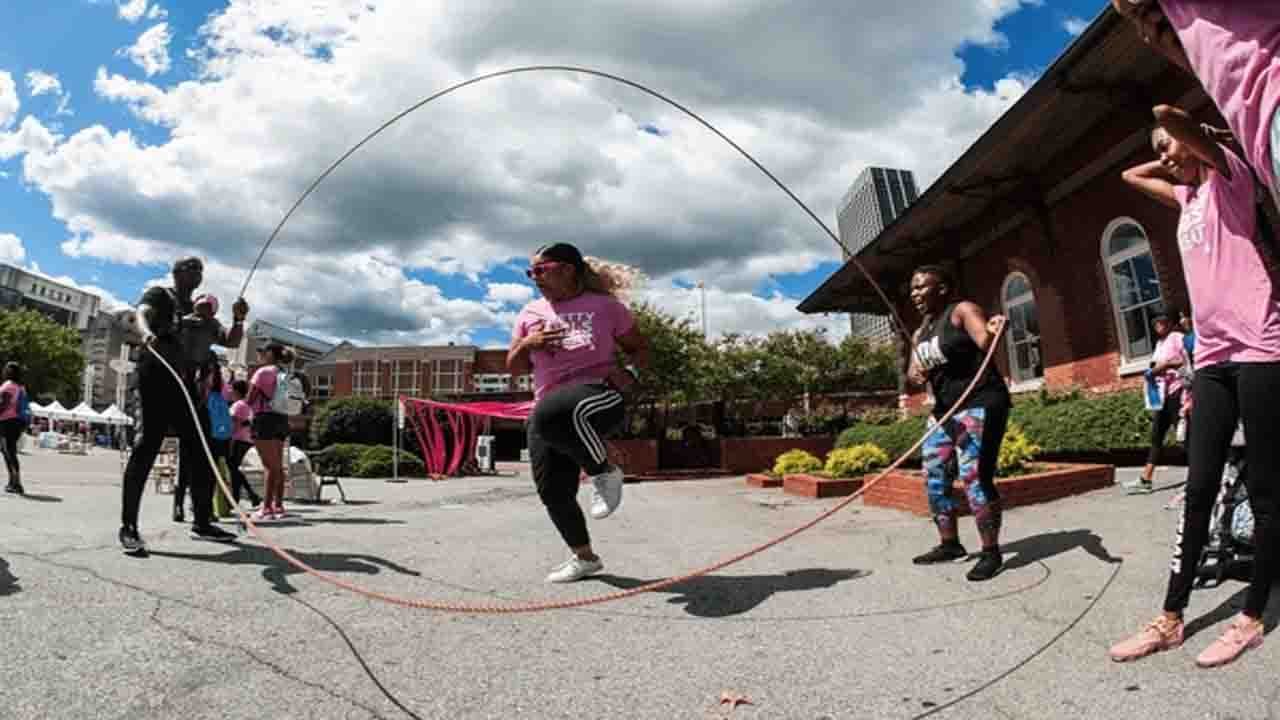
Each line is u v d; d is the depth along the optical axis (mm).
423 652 2727
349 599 3408
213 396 6582
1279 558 2463
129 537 4176
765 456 20344
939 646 2756
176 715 2131
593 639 2900
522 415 20688
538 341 3766
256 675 2453
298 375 7363
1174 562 2629
